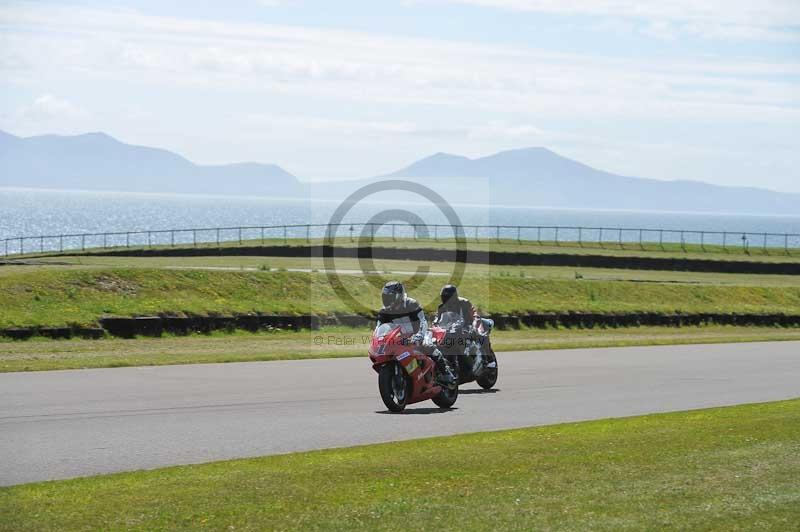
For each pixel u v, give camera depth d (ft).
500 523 46.55
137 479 56.34
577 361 140.77
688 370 131.64
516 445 69.77
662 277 324.60
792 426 79.82
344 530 45.16
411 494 52.29
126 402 88.12
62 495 51.90
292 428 77.56
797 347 174.50
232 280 191.31
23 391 93.50
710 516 48.44
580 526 46.24
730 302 265.54
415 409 91.81
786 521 47.88
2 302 155.74
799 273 370.32
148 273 183.83
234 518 47.03
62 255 306.55
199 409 85.56
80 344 139.74
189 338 155.33
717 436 73.92
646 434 75.51
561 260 343.26
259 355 133.18
